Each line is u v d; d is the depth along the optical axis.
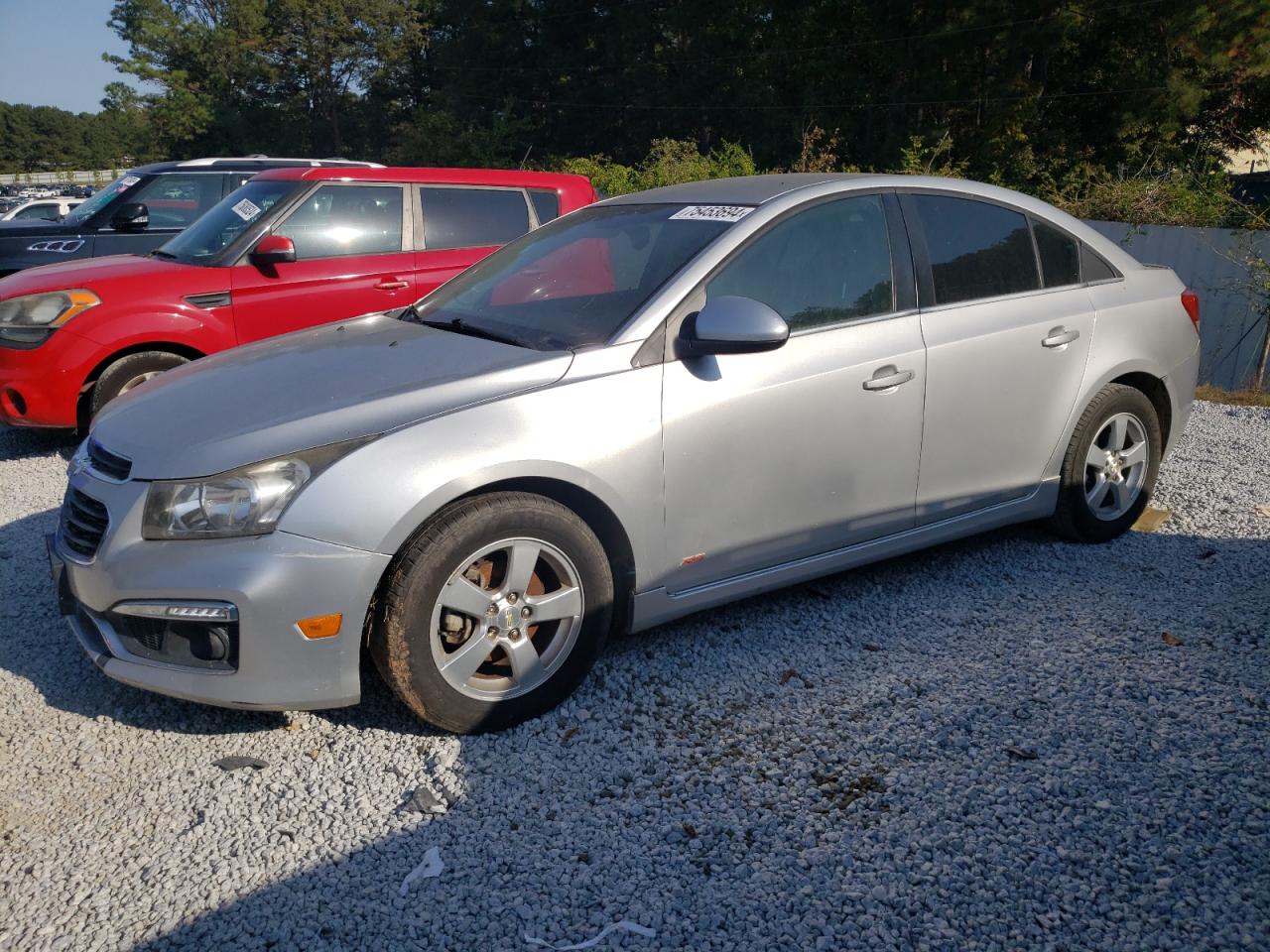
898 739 3.18
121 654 3.06
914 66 32.75
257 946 2.38
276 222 6.71
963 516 4.24
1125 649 3.73
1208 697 3.36
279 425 3.05
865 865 2.61
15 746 3.22
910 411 3.92
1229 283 12.23
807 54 37.78
